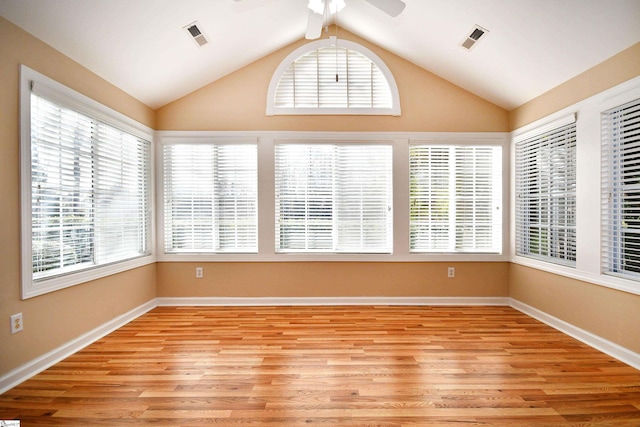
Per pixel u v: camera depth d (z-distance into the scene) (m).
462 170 3.88
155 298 3.81
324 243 3.87
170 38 2.85
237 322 3.25
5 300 2.03
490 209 3.88
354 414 1.78
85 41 2.47
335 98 3.87
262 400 1.91
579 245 2.79
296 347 2.65
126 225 3.33
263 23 3.20
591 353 2.53
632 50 2.31
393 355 2.49
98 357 2.47
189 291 3.84
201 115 3.80
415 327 3.10
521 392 1.99
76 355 2.51
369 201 3.87
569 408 1.84
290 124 3.82
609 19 2.20
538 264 3.30
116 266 3.08
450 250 3.87
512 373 2.22
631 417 1.76
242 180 3.84
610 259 2.55
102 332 2.90
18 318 2.11
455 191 3.87
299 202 3.86
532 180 3.50
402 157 3.83
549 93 3.17
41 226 2.32
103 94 2.94
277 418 1.74
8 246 2.05
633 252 2.40
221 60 3.50
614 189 2.52
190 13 2.69
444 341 2.76
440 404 1.87
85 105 2.69
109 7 2.29
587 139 2.71
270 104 3.81
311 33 2.51
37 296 2.25
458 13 2.78
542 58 2.82
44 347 2.31
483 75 3.43
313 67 3.87
